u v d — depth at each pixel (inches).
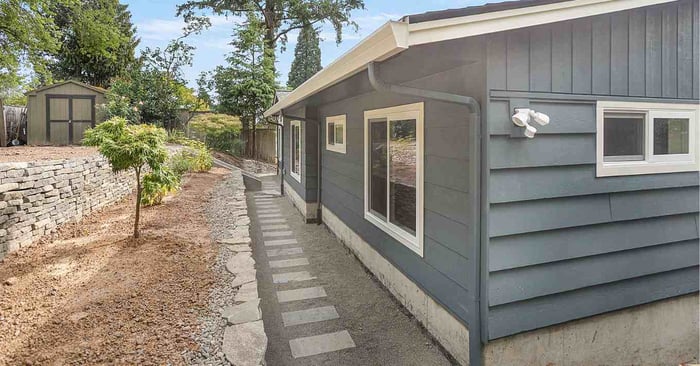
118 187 295.4
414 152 139.4
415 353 122.6
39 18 526.0
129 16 898.7
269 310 151.4
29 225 184.2
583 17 97.0
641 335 120.6
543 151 102.9
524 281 102.2
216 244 191.9
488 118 96.3
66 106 505.4
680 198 123.2
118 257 170.9
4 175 169.3
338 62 111.2
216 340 104.9
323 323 141.4
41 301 129.1
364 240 197.3
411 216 143.9
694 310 128.6
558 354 109.1
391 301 158.9
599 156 110.7
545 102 103.0
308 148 300.2
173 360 95.9
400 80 133.5
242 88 674.2
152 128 193.5
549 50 103.0
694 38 125.0
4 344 103.8
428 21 79.0
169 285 141.9
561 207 106.0
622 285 115.6
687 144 124.9
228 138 703.7
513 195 99.7
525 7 88.7
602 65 110.4
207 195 330.3
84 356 97.9
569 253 107.5
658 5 110.8
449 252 115.9
